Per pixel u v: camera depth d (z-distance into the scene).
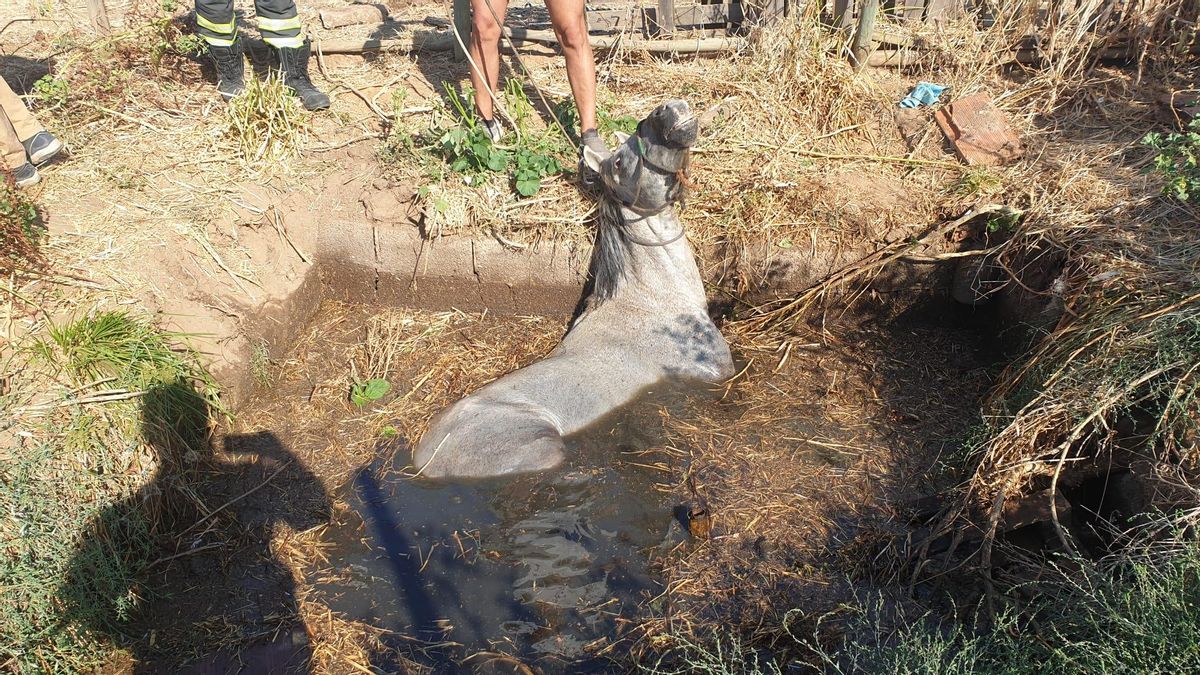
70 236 4.81
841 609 3.75
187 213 5.15
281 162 5.68
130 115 5.98
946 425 4.63
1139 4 5.93
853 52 6.29
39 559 3.52
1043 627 3.39
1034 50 6.20
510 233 5.33
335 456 4.58
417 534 4.16
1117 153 5.28
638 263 4.98
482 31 5.28
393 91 6.39
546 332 5.41
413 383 5.04
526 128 5.66
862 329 5.32
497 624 3.76
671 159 4.58
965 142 5.55
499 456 4.38
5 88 4.94
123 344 4.22
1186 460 3.64
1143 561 3.37
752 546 4.05
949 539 4.00
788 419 4.73
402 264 5.51
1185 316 3.91
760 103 5.95
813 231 5.23
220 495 4.32
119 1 7.71
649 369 4.91
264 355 5.00
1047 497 3.98
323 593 3.90
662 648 3.63
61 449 3.80
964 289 5.17
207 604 3.85
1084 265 4.50
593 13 6.71
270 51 6.57
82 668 3.57
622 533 4.13
